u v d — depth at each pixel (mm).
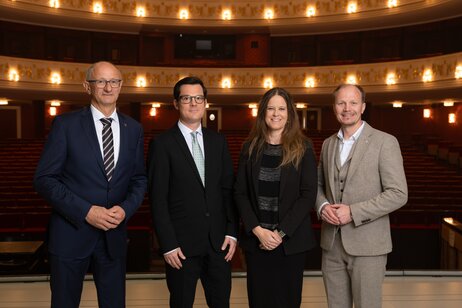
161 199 2281
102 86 2111
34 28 13875
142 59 15086
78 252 2104
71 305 2135
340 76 13320
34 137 14648
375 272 2244
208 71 13961
